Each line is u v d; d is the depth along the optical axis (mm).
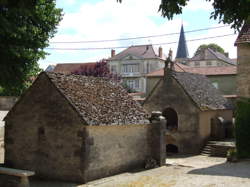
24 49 14695
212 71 44250
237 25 7520
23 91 17406
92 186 14141
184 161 22141
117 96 19172
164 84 27781
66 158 15234
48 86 16016
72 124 15141
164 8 7699
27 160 16453
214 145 25516
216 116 29000
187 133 26469
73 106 15133
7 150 17078
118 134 16953
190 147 26297
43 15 15789
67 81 17000
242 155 21797
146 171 17609
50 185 14469
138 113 18875
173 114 29125
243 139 21719
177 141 26875
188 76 29938
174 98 27219
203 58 78500
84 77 18766
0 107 38625
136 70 70812
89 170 14961
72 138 15109
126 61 71750
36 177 16078
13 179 13625
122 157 17219
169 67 28328
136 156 18281
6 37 13914
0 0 10234
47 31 16891
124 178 15750
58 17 17312
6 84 15766
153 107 28141
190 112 26391
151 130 19453
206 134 27250
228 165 19859
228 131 29625
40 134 16125
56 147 15562
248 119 21594
